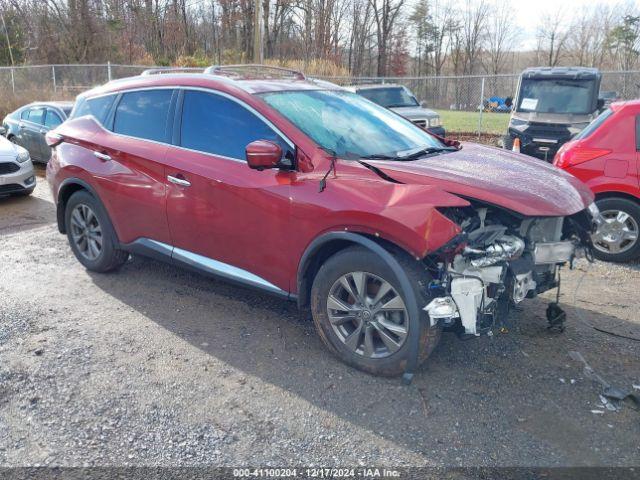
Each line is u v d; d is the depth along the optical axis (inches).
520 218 135.5
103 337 166.7
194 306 189.6
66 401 134.6
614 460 114.5
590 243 165.0
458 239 127.8
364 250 140.8
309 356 155.7
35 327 172.7
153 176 184.1
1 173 345.4
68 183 213.8
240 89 170.2
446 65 2518.5
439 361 153.0
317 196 145.9
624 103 240.5
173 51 1492.4
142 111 195.0
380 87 609.6
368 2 1967.3
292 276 156.8
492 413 130.0
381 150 165.3
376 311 140.9
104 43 1284.4
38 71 867.4
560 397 136.6
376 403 133.6
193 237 177.9
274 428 124.9
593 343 164.7
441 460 114.4
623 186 232.4
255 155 144.8
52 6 1249.4
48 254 245.1
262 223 158.1
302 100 174.6
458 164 155.8
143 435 122.6
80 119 217.9
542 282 157.9
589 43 2217.0
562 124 459.5
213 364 151.6
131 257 238.5
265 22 1576.0
